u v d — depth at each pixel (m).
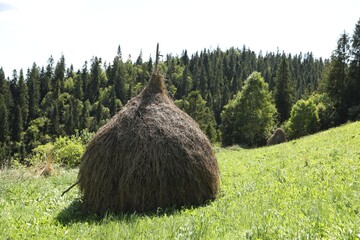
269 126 61.00
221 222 5.70
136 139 7.78
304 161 11.62
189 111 76.94
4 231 6.23
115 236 5.46
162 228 5.76
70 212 7.93
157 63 9.25
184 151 7.87
